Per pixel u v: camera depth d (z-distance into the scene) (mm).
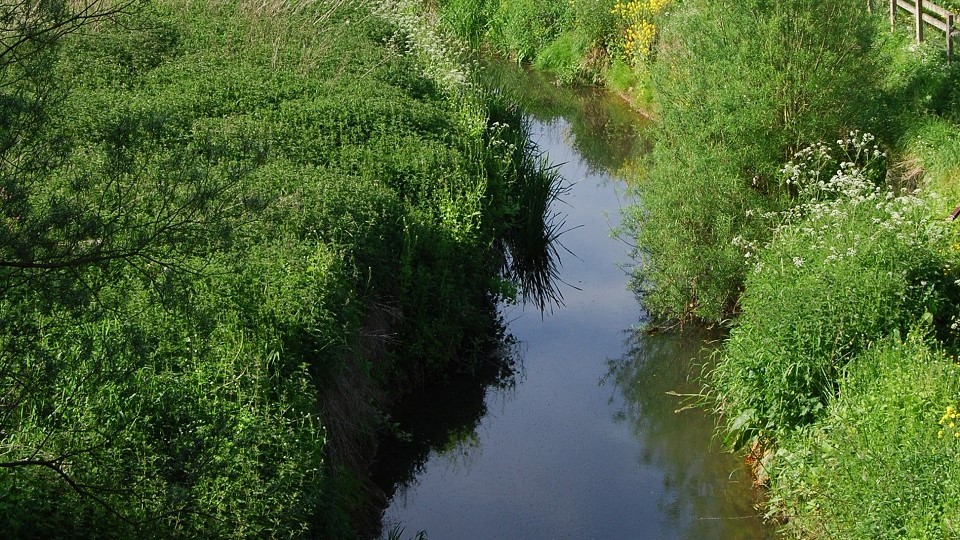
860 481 8148
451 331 12992
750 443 11023
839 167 15672
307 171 13359
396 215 13078
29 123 6012
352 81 18047
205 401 8180
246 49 19234
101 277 6449
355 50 19969
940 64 17828
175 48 19062
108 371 7395
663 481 10969
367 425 10766
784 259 11914
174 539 6848
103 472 7016
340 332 10172
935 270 10914
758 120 15133
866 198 12297
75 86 16031
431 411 12445
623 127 24797
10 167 6047
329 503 8383
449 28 32406
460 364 13242
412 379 12570
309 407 8867
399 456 11242
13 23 6055
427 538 9859
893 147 16203
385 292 12352
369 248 11930
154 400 7859
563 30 31172
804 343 10266
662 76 17547
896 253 10914
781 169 14812
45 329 6535
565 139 24156
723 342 12977
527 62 32125
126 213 6453
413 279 12719
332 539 8219
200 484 7340
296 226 11547
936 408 8562
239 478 7535
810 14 15133
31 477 6840
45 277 5938
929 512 7434
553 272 16578
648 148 22891
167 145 13477
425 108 17203
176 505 6840
